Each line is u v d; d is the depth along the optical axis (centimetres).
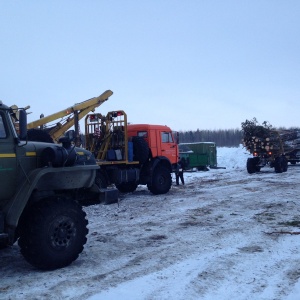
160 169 1515
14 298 497
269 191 1492
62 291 517
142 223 955
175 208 1161
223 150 5300
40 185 621
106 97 1572
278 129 2494
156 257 664
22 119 594
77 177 664
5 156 595
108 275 578
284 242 743
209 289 516
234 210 1103
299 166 2794
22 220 601
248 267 602
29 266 629
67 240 616
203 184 1820
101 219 1022
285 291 506
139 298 489
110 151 1407
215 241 762
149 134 1535
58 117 1448
